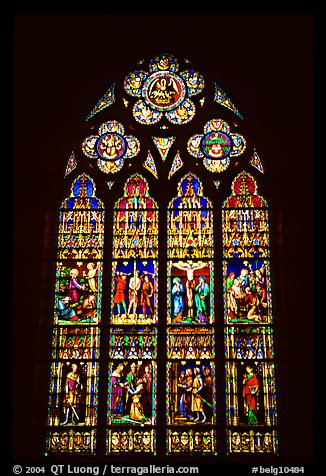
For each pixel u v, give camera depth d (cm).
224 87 1825
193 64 1861
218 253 1706
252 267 1695
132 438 1572
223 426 1573
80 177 1781
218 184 1766
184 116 1828
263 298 1670
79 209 1755
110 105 1836
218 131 1809
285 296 1644
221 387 1603
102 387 1611
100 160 1792
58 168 1778
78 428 1581
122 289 1686
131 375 1620
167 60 1877
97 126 1822
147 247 1719
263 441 1562
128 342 1645
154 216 1745
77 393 1609
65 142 1797
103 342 1644
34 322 1625
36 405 1583
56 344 1645
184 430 1574
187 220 1738
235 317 1656
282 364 1606
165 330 1650
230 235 1723
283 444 1548
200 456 1546
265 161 1772
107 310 1669
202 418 1583
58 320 1664
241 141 1797
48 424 1586
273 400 1592
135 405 1598
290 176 1722
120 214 1748
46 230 1708
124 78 1858
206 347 1636
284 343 1617
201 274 1694
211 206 1748
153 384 1612
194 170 1780
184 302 1672
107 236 1728
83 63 1816
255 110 1797
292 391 1573
